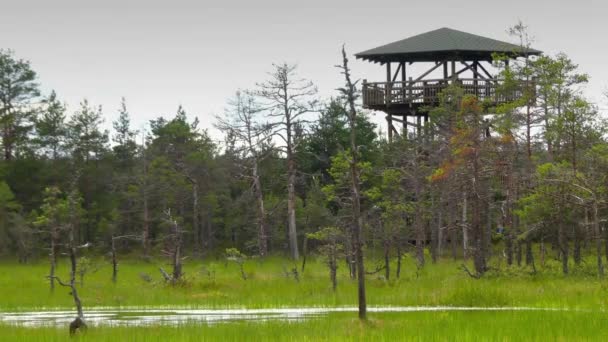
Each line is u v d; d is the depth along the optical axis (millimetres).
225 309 28203
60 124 72750
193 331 20078
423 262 42938
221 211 70625
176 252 38531
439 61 56438
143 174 65875
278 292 33281
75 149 72562
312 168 70500
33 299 32156
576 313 22688
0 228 61719
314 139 68625
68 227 35062
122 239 67938
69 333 20562
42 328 21531
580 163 41125
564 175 37312
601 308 24812
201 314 26484
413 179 48219
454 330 19516
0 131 73875
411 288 32594
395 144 55656
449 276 37062
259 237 59281
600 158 38625
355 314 24812
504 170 41875
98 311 28297
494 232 50625
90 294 33656
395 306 27469
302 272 42750
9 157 73812
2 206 62094
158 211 68000
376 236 43812
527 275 35281
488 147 40656
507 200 42250
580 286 30719
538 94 44562
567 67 44406
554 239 43031
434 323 20984
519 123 43562
